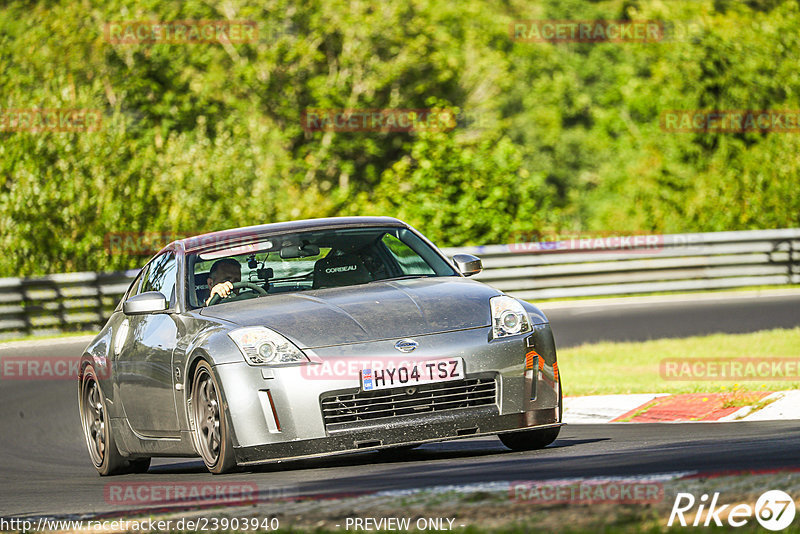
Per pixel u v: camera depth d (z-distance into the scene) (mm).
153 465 31094
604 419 32219
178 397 23422
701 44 106125
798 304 58594
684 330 51781
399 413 21375
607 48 145500
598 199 125062
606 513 14461
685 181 99375
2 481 27656
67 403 41781
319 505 16750
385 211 78438
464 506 15508
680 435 25562
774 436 23109
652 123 111000
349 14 117188
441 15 122375
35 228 71812
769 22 106250
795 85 103125
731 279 69562
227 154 80188
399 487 17875
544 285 67438
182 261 25672
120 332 27156
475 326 22203
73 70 99688
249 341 21625
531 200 78188
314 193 84062
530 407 22219
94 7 103688
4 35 94562
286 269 25203
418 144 78000
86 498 21594
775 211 86562
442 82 119375
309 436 21094
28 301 61125
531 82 144875
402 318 22141
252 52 116000
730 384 34719
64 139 73562
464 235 76125
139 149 77938
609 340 50156
